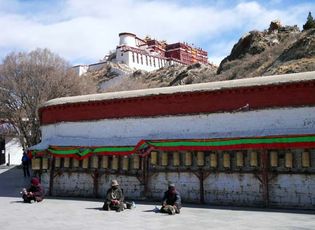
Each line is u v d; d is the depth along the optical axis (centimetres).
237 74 5247
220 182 1783
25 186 2467
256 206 1694
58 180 2150
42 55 4394
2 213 1502
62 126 2223
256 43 5881
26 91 4081
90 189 2067
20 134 4150
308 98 1689
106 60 11350
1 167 3666
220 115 1848
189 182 1847
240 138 1712
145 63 11031
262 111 1766
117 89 6525
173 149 1853
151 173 1927
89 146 2061
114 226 1216
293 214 1463
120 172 1998
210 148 1773
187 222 1286
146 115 2009
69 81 4406
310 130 1636
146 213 1498
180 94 1936
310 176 1616
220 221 1303
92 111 2155
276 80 1758
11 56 4206
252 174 1717
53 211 1557
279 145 1631
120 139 2041
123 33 11812
